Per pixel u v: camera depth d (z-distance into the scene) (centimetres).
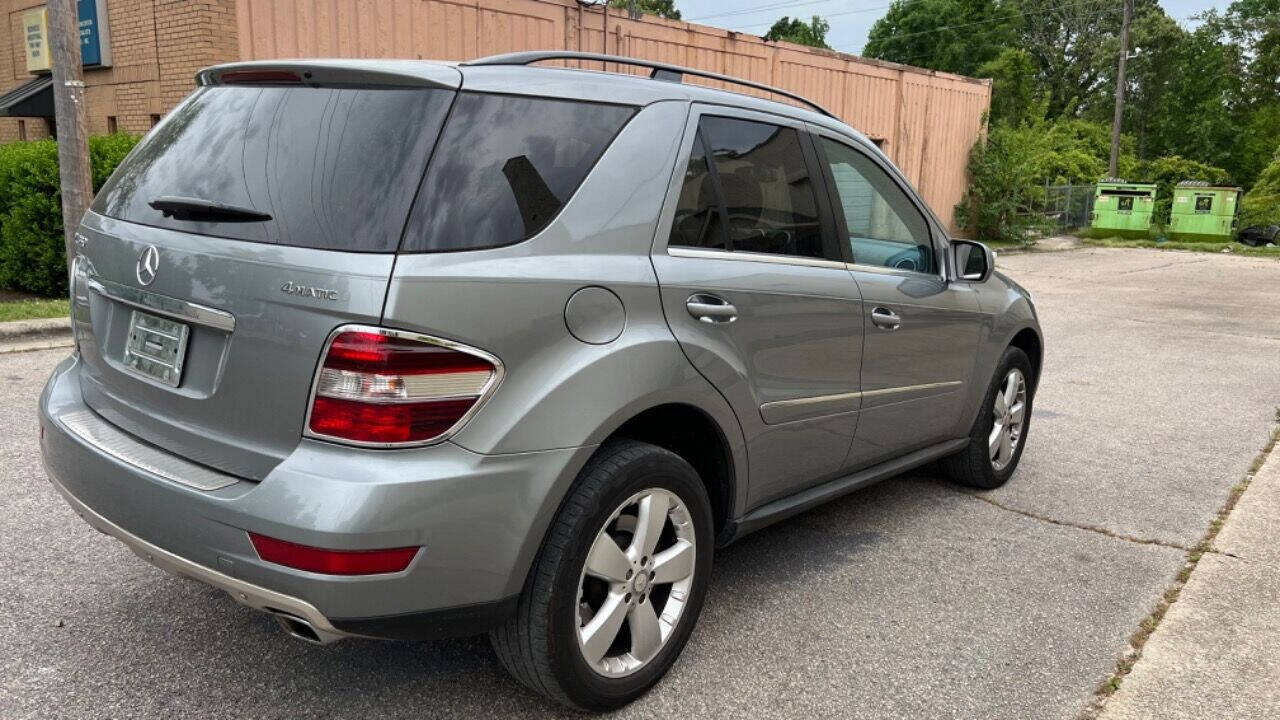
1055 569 393
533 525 233
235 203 239
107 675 279
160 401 248
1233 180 6006
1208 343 1009
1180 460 564
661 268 270
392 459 214
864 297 354
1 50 1453
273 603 217
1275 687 300
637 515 266
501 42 1232
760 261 310
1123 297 1441
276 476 215
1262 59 6228
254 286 224
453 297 218
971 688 295
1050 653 320
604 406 245
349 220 221
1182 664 313
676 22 1469
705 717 272
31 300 895
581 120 263
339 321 213
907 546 412
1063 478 523
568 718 267
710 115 304
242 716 261
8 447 473
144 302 250
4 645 293
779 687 290
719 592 357
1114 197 2962
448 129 234
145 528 237
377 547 209
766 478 322
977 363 447
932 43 5469
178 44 1034
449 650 302
